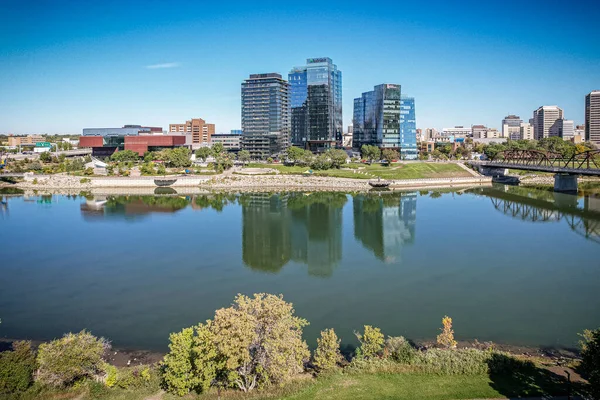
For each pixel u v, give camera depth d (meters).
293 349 51.28
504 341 69.31
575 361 56.81
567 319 78.06
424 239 139.25
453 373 52.44
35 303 88.62
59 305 87.44
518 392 47.19
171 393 48.97
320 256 120.62
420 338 70.75
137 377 52.62
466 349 58.88
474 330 73.81
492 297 89.38
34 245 134.38
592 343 50.19
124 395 48.78
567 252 122.69
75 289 96.31
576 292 91.69
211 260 117.38
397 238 140.75
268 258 118.69
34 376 50.59
